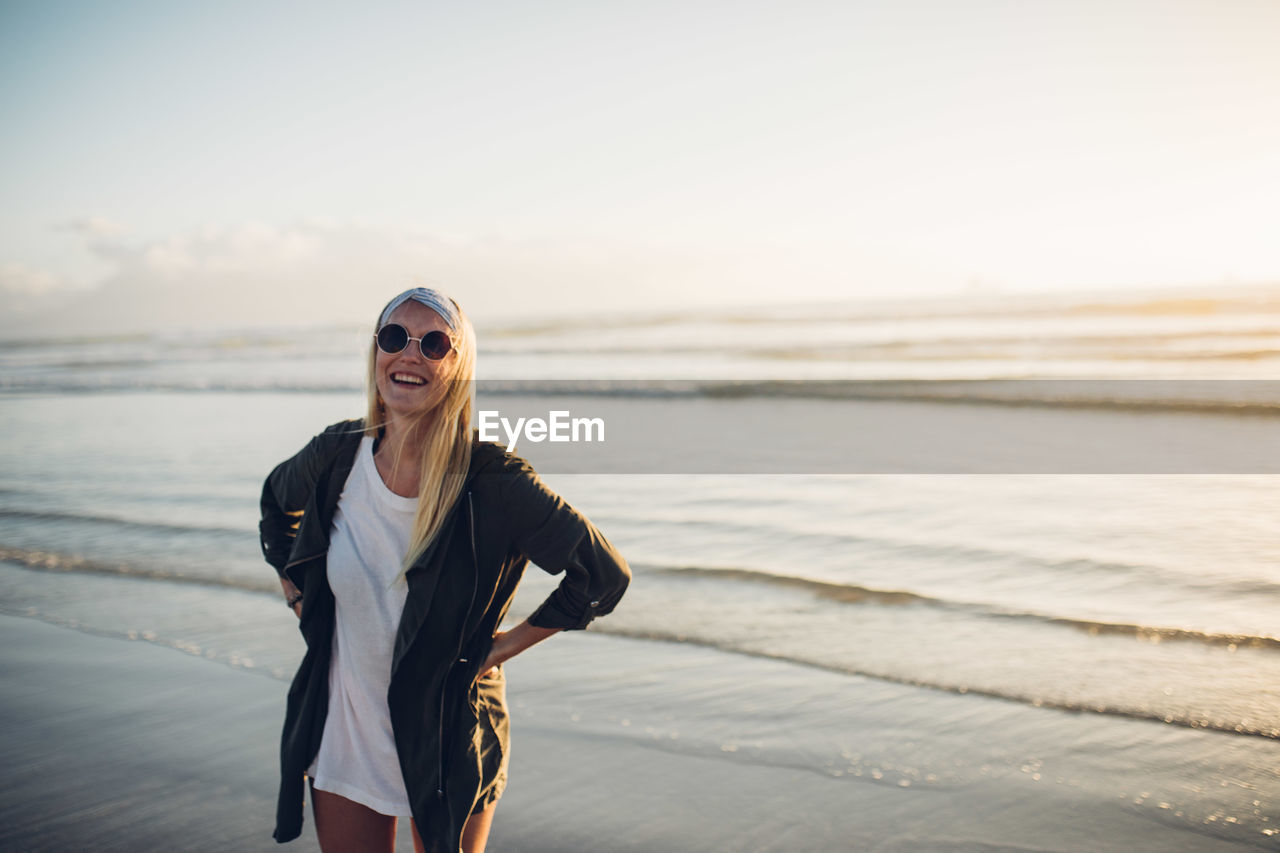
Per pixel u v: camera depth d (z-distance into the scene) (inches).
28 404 749.3
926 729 162.6
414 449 83.3
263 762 155.2
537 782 147.9
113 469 434.0
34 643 215.3
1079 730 160.6
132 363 1277.1
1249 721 161.0
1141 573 243.8
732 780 147.1
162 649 208.5
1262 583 232.5
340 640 84.9
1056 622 209.9
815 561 263.9
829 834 131.4
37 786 149.6
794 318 1872.5
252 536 303.3
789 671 188.2
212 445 493.0
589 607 83.4
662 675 188.4
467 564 81.0
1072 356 862.5
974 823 133.5
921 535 287.3
